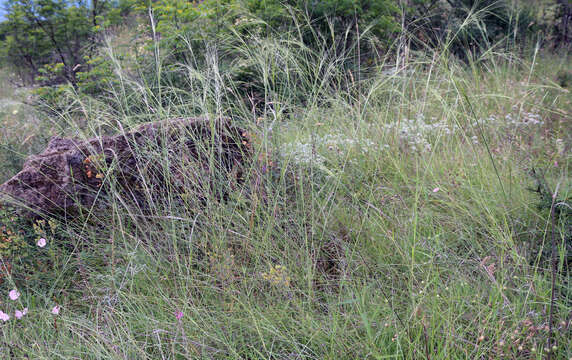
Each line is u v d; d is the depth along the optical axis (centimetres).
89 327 254
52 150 372
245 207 336
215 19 632
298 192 353
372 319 236
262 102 471
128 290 289
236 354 223
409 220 312
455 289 256
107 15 997
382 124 446
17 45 1035
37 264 327
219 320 260
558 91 619
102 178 353
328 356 222
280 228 317
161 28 641
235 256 311
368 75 582
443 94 497
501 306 237
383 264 285
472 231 312
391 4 852
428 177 383
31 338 260
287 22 704
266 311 259
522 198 339
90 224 356
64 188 350
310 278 269
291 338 236
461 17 901
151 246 311
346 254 293
